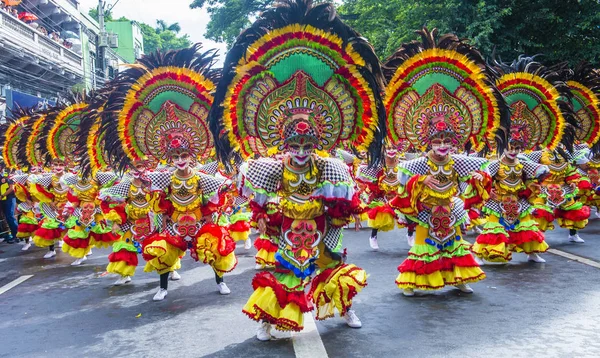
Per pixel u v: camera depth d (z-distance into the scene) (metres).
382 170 8.34
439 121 5.13
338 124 4.42
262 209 4.30
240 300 5.61
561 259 7.02
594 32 15.41
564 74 8.61
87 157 7.39
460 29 15.37
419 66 5.36
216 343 4.28
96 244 8.55
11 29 19.05
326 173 4.22
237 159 5.07
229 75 4.43
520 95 6.78
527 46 15.45
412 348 3.94
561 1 15.11
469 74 5.26
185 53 6.10
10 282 7.32
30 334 4.80
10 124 12.12
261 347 4.13
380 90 4.55
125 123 5.84
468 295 5.38
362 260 7.59
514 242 6.66
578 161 8.80
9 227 11.95
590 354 3.70
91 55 29.11
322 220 4.34
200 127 5.94
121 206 6.52
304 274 4.21
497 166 6.39
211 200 5.69
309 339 4.23
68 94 9.75
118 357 4.07
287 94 4.34
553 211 8.27
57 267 8.34
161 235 5.67
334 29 4.35
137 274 7.36
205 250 5.59
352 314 4.52
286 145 4.20
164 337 4.50
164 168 6.01
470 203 5.32
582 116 8.75
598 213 11.07
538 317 4.57
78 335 4.70
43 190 9.18
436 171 5.17
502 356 3.72
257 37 4.40
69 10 26.61
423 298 5.33
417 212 5.24
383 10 18.91
